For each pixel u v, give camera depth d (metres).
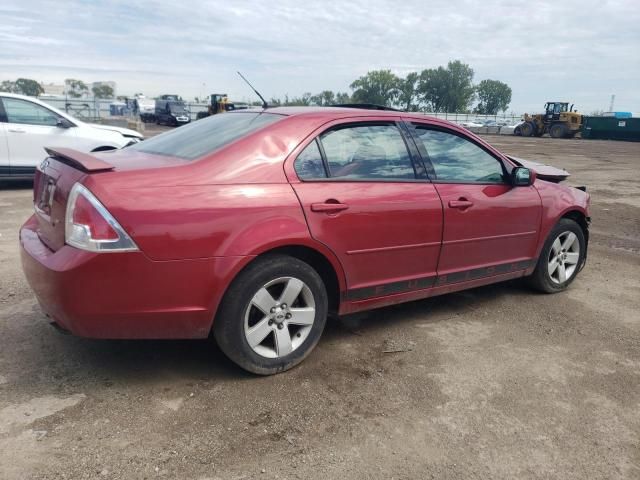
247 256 2.96
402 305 4.62
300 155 3.29
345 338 3.89
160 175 2.87
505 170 4.41
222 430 2.71
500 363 3.60
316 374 3.33
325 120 3.47
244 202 2.98
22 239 3.26
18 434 2.58
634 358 3.77
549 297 4.98
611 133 38.56
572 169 17.05
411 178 3.78
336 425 2.81
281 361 3.27
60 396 2.93
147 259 2.74
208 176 2.97
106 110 47.78
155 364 3.34
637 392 3.30
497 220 4.26
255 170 3.10
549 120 41.38
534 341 3.98
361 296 3.60
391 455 2.60
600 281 5.53
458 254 4.07
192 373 3.26
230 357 3.12
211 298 2.93
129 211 2.70
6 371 3.16
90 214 2.66
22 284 4.60
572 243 5.08
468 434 2.79
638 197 11.57
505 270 4.50
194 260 2.85
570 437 2.81
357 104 4.30
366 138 3.64
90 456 2.46
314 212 3.21
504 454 2.65
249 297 3.06
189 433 2.67
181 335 2.96
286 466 2.48
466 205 3.99
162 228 2.76
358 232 3.42
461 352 3.74
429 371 3.44
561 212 4.81
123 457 2.47
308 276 3.26
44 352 3.41
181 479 2.36
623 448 2.74
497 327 4.21
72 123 9.52
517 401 3.13
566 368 3.57
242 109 4.07
